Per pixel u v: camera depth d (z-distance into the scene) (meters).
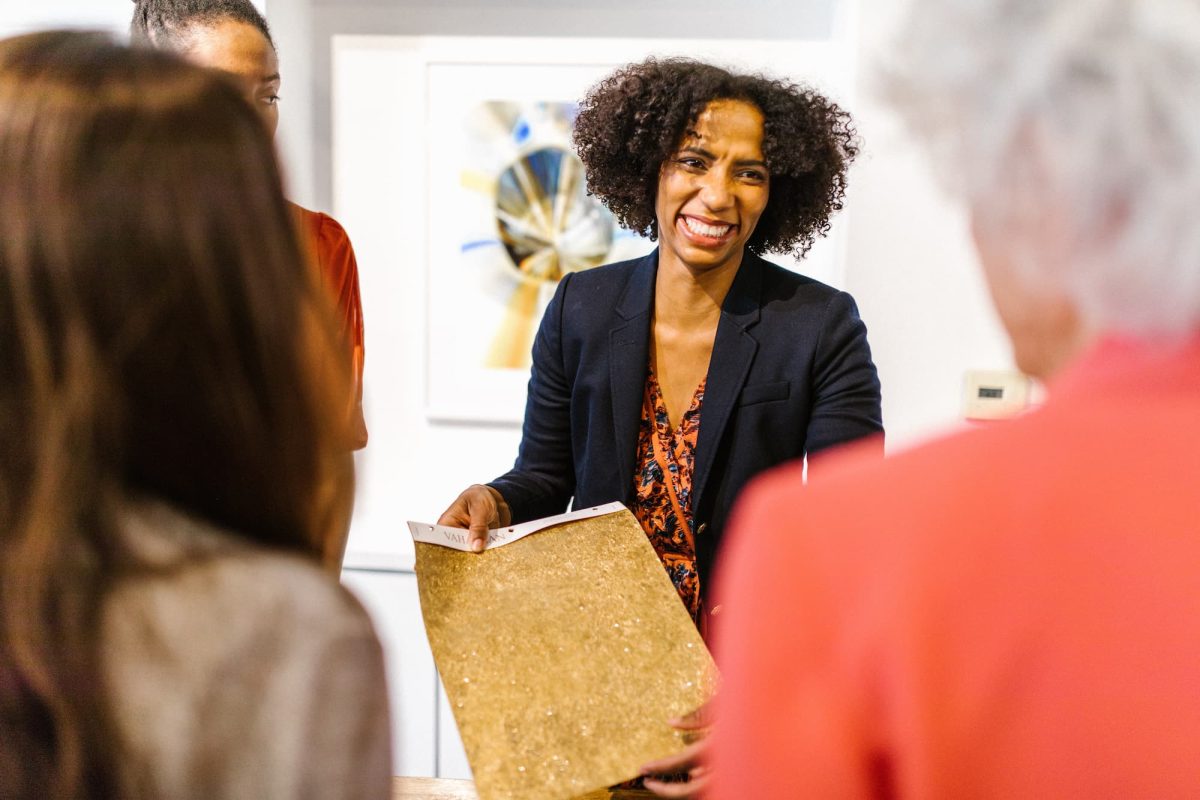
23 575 0.48
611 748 0.90
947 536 0.39
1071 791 0.36
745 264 1.44
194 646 0.50
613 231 2.41
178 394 0.51
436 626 1.02
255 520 0.56
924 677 0.38
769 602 0.42
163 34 1.29
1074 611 0.37
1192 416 0.37
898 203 2.02
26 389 0.48
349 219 2.45
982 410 2.08
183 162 0.50
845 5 2.09
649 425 1.44
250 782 0.51
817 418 1.38
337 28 2.36
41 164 0.48
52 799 0.49
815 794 0.40
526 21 2.32
